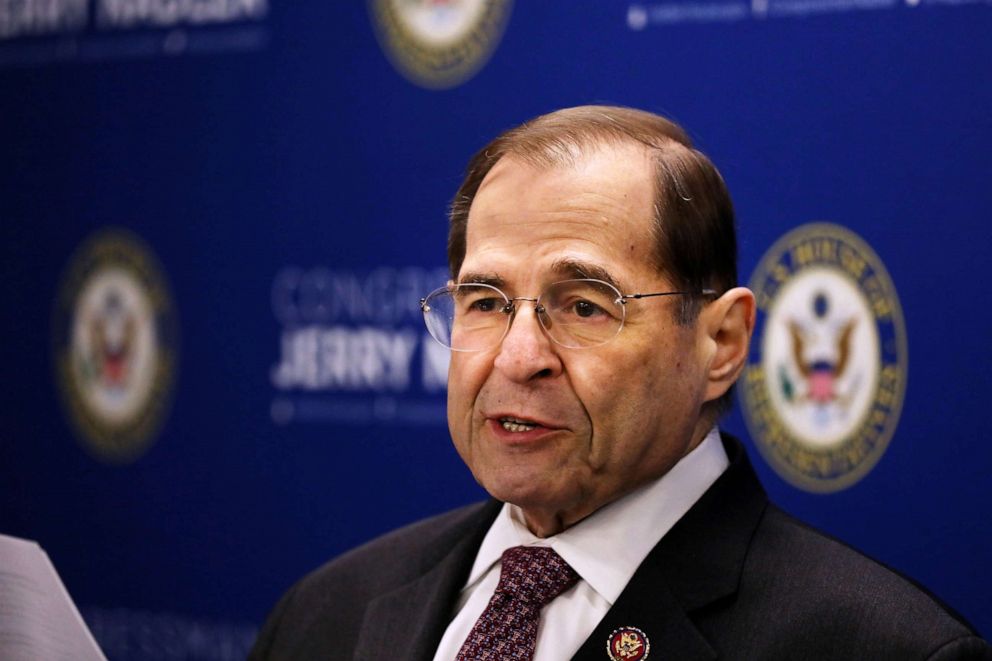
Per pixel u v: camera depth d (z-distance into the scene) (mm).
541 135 3256
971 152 4598
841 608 3041
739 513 3312
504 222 3166
